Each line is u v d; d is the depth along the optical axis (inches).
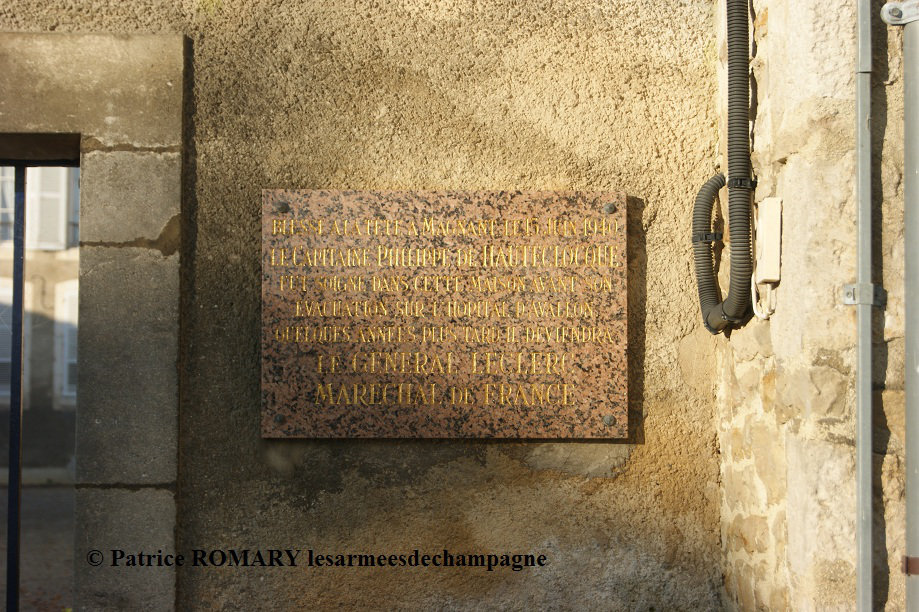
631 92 95.9
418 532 92.2
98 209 90.4
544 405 91.5
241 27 94.4
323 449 92.2
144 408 89.6
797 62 77.2
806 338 75.5
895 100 75.8
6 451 300.8
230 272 92.7
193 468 91.4
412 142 94.6
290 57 94.6
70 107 90.8
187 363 92.0
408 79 95.1
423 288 91.6
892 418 74.5
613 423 91.7
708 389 95.0
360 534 92.0
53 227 312.8
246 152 93.6
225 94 93.9
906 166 73.9
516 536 92.7
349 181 93.8
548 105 95.5
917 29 74.3
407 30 95.5
